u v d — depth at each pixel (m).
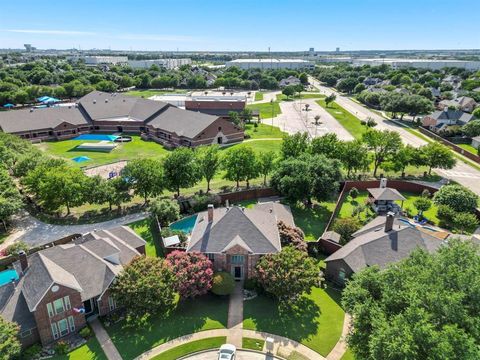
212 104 150.12
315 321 40.03
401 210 65.62
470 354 23.41
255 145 111.44
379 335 26.64
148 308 38.06
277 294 40.75
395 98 151.62
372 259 44.00
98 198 62.25
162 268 40.47
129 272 39.41
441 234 53.25
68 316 37.38
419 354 25.28
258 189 72.38
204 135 107.88
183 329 38.66
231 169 72.44
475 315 27.30
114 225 60.72
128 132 127.81
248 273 45.75
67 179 61.03
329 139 82.62
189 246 45.81
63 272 38.44
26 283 37.94
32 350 35.22
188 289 40.50
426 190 71.19
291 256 42.25
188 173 67.62
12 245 50.72
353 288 34.84
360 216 64.81
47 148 107.06
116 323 39.62
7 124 110.81
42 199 62.09
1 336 31.17
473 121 116.69
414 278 30.22
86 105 131.62
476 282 27.62
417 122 142.00
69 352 35.75
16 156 77.25
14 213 60.38
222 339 37.34
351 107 183.00
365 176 84.81
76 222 61.94
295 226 56.50
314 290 45.44
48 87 193.62
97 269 40.88
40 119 117.06
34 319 36.25
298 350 36.09
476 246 33.41
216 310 41.44
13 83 196.88
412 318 26.36
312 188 62.91
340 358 35.22
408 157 82.12
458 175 86.38
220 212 50.28
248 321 39.81
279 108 177.25
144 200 70.75
